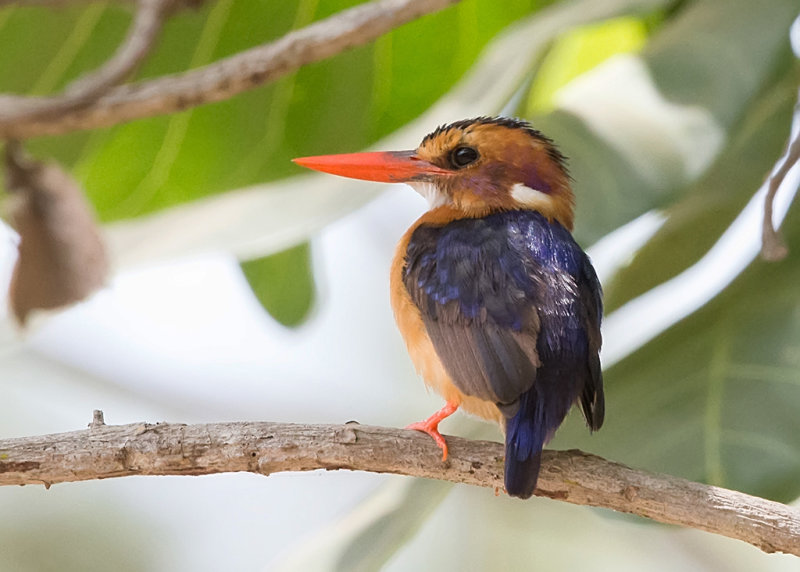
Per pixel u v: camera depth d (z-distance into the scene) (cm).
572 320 247
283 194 251
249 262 254
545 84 256
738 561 261
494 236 248
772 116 249
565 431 248
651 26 254
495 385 246
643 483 245
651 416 247
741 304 249
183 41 253
